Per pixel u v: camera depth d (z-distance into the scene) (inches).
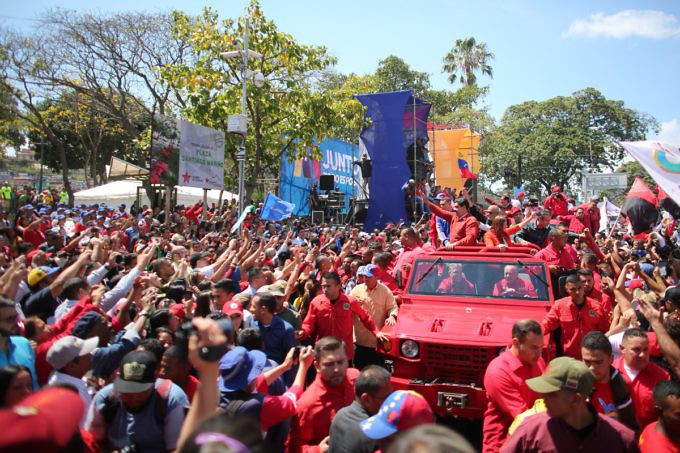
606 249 480.1
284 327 246.4
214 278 326.0
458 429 259.9
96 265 303.6
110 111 1218.0
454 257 318.3
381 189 919.7
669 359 167.9
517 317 275.0
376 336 275.0
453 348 251.3
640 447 137.3
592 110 2069.4
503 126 2187.5
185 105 1013.2
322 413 173.6
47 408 57.7
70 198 1123.3
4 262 283.0
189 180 635.5
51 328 198.2
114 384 146.9
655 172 333.4
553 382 125.2
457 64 2076.8
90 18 1062.4
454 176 1326.3
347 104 874.1
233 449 63.4
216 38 808.9
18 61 990.4
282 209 553.9
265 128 868.0
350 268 411.8
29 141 1761.8
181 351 168.7
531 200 538.9
